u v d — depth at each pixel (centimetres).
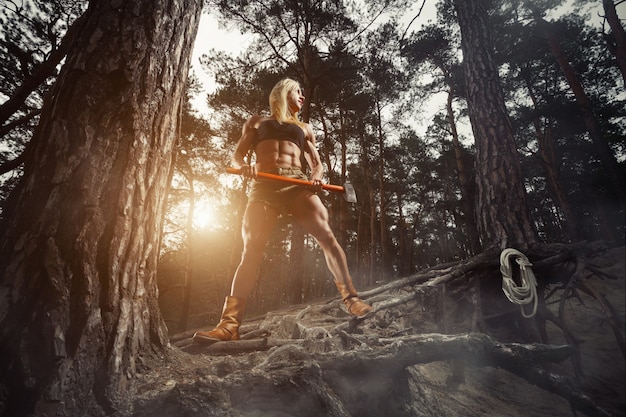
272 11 1010
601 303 231
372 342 170
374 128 2061
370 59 1130
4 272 98
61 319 97
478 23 425
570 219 1472
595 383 225
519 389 217
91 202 111
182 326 1581
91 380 97
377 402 124
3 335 91
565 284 277
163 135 139
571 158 1778
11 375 89
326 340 164
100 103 121
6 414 86
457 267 298
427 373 207
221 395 99
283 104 239
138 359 116
